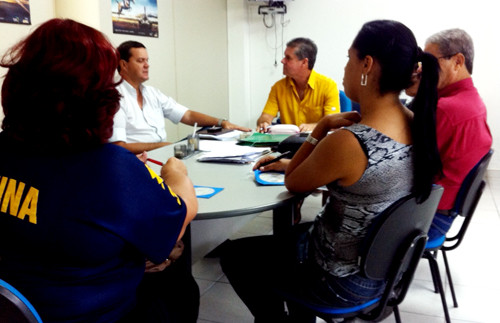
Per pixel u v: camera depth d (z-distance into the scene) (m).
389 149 1.05
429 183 1.07
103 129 0.78
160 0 4.25
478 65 4.32
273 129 2.62
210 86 5.11
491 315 1.95
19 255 0.79
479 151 1.63
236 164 1.76
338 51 4.84
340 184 1.10
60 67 0.72
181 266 1.38
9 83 0.75
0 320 0.72
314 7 4.82
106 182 0.76
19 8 2.84
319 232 1.22
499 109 4.34
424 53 1.06
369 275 1.11
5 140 0.80
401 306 2.03
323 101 3.23
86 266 0.79
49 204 0.75
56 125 0.74
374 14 4.61
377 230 1.05
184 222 0.94
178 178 1.09
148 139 2.91
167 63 4.45
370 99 1.10
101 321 0.84
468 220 1.70
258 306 1.35
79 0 3.14
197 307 1.17
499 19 4.17
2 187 0.77
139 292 1.08
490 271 2.35
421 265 2.44
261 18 5.05
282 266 1.30
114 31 3.67
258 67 5.21
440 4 4.36
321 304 1.22
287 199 1.28
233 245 1.48
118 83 0.81
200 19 4.85
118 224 0.77
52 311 0.79
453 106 1.61
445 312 1.82
